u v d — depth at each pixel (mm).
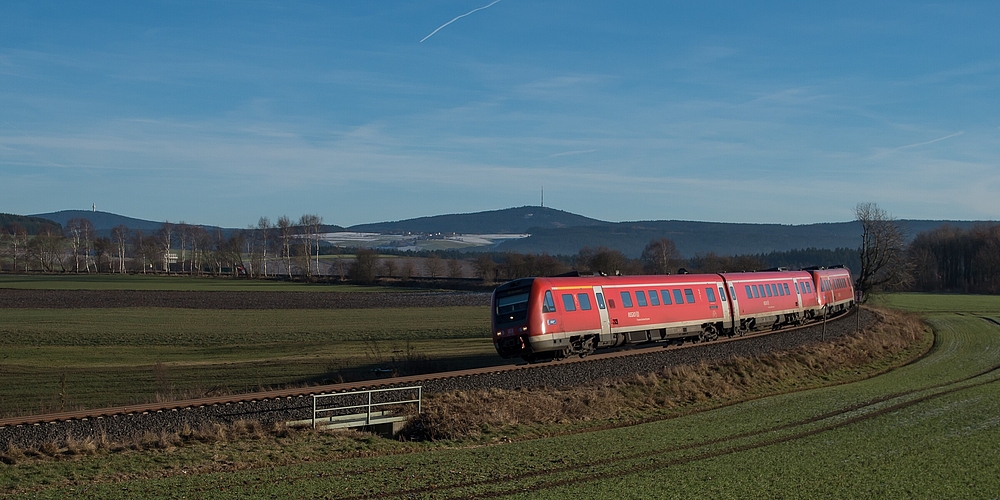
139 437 18859
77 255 186125
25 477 15398
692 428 21891
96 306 87188
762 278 47281
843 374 36469
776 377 33125
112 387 34688
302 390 25766
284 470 16312
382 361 40500
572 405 24891
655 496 14219
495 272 135000
